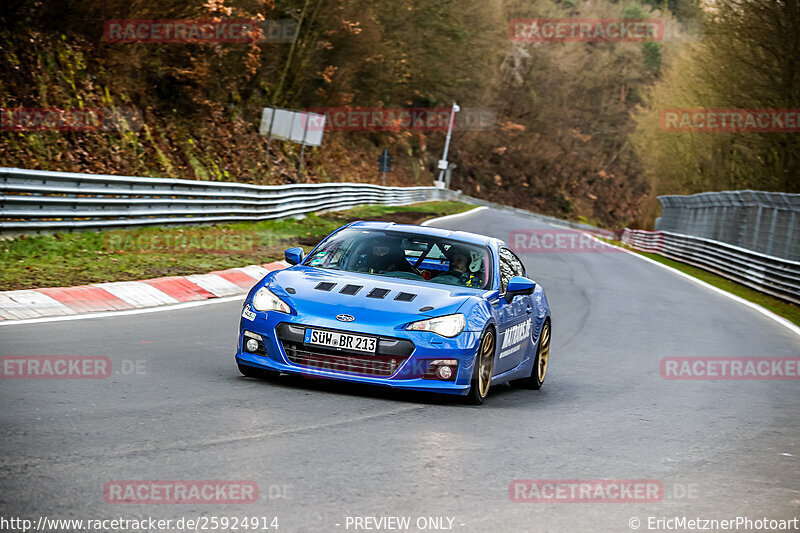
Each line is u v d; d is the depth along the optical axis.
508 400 19.34
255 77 99.25
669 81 146.25
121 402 14.69
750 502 12.37
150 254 38.00
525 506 11.09
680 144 141.12
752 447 16.38
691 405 20.67
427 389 16.81
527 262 63.00
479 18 161.12
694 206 95.50
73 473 10.59
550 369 24.86
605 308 42.41
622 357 28.23
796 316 50.62
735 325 41.41
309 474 11.53
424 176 176.38
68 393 15.02
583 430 16.50
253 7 76.50
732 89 101.19
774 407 21.53
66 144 54.53
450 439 14.45
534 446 14.63
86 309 25.45
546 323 22.58
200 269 35.94
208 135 79.50
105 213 40.62
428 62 148.50
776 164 99.25
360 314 16.95
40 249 34.03
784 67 93.38
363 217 83.62
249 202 58.06
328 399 16.64
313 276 18.44
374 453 12.95
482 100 182.88
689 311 45.34
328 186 81.50
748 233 73.00
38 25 57.72
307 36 107.44
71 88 58.34
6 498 9.47
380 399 17.25
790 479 14.05
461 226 92.50
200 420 13.92
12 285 26.52
